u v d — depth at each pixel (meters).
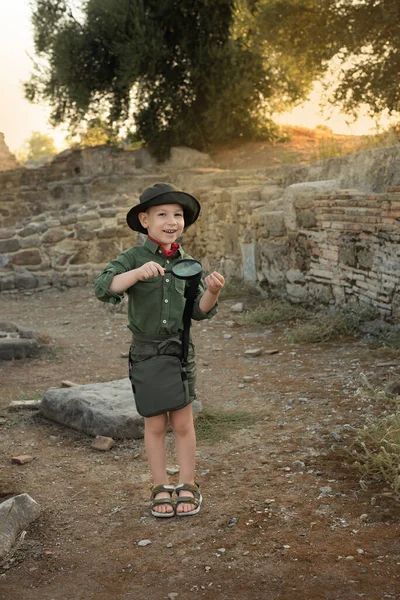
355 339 7.31
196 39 19.67
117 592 2.77
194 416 5.03
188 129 20.08
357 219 7.71
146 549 3.14
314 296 8.83
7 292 12.68
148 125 20.47
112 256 13.31
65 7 20.20
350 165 9.36
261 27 15.94
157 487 3.52
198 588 2.77
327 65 15.32
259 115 20.30
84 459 4.37
